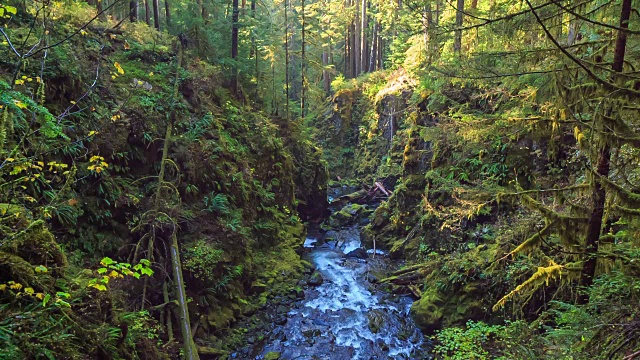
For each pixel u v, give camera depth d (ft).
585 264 15.10
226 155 36.88
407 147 46.88
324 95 101.14
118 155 26.48
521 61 15.11
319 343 26.96
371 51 95.04
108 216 24.22
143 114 30.07
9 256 11.43
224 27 46.29
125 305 20.65
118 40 35.99
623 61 13.12
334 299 33.22
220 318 27.48
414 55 61.52
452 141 29.07
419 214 41.68
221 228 31.65
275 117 54.44
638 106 12.44
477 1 42.32
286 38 58.23
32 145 19.08
